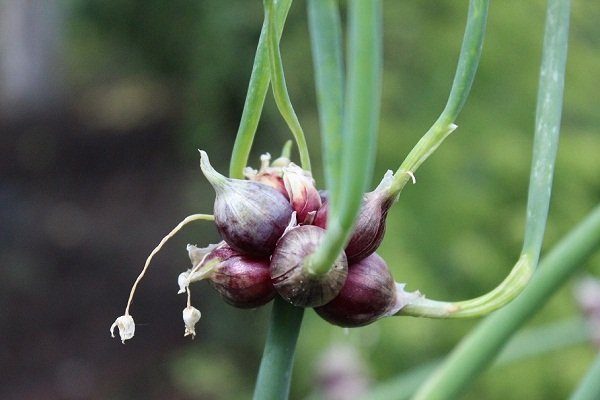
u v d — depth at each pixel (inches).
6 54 193.8
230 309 115.3
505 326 24.3
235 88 123.0
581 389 23.5
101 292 139.9
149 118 189.0
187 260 144.5
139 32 169.5
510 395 89.1
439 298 88.4
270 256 20.4
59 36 196.1
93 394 120.6
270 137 98.6
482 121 94.0
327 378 37.3
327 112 18.2
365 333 57.0
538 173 20.9
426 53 94.0
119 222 157.9
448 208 91.4
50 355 128.3
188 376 110.6
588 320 32.6
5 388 121.6
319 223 20.3
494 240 92.7
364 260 20.4
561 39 21.2
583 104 97.3
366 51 17.6
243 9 119.1
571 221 93.5
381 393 31.7
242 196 20.3
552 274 24.2
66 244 150.3
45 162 177.3
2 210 158.4
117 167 176.2
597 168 93.9
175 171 174.1
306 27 97.0
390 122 91.7
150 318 133.5
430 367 32.0
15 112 193.5
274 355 20.6
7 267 142.6
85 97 200.4
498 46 94.5
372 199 20.3
